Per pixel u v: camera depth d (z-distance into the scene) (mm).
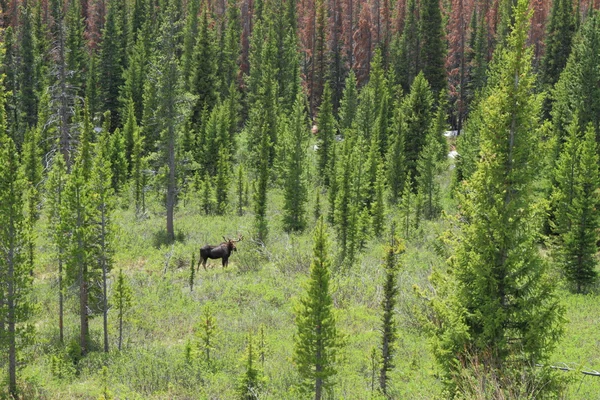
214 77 75062
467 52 93000
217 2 126188
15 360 22438
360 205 48938
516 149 14125
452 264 15336
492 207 14156
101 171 25766
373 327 25641
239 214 52906
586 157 33938
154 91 68000
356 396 18953
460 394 12938
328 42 103688
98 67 88375
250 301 30547
